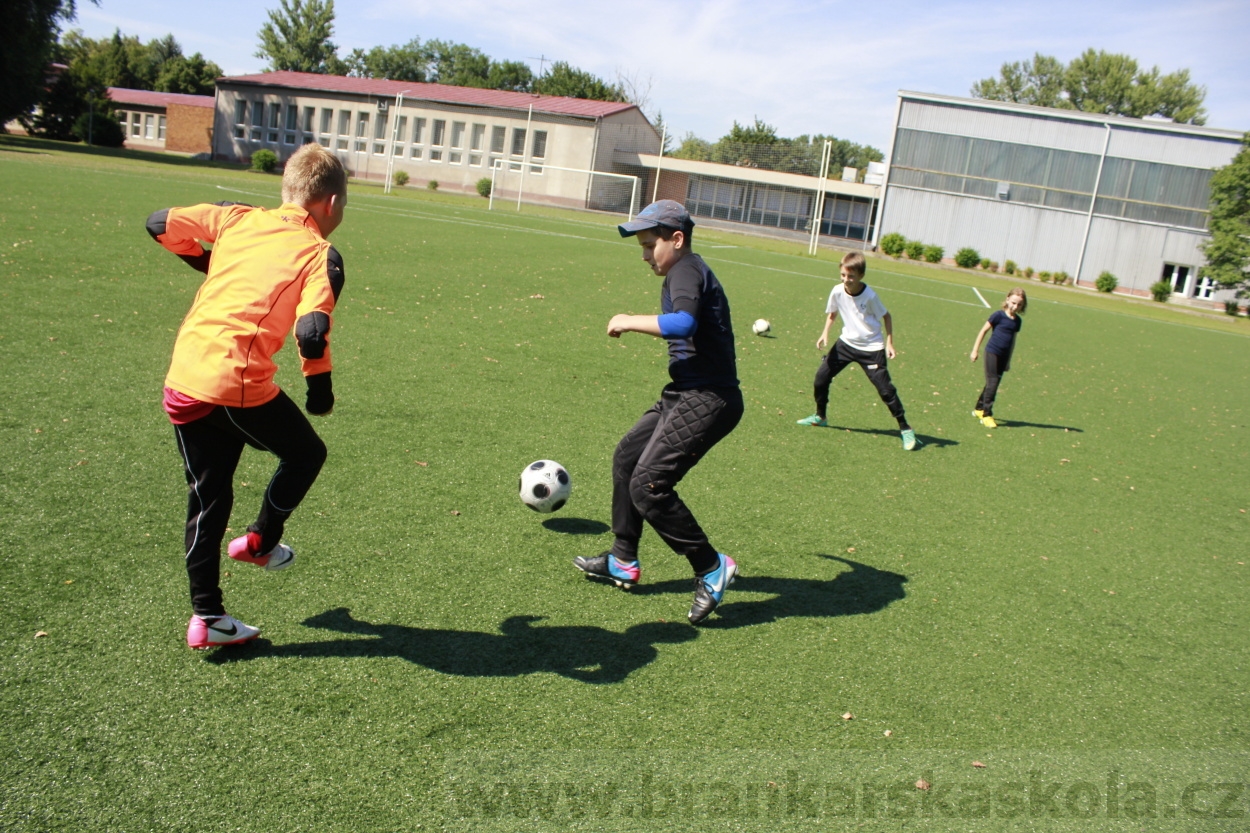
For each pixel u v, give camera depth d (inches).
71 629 123.7
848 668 140.6
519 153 2060.8
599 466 229.9
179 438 116.6
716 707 124.4
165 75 3312.0
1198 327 1103.6
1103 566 206.4
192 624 119.9
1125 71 3107.8
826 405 333.7
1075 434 364.2
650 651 138.3
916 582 181.2
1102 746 126.6
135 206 671.8
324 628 133.2
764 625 152.9
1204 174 1622.8
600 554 168.4
